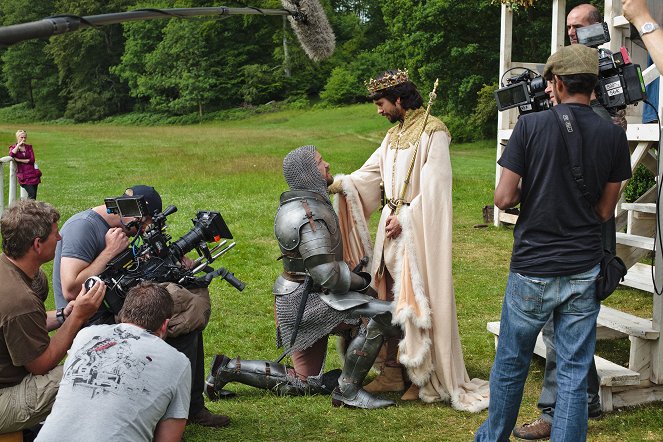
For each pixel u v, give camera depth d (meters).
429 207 4.34
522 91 3.80
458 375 4.43
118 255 3.83
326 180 4.49
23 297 3.20
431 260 4.34
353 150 25.61
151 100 67.00
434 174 4.37
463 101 32.56
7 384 3.27
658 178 4.15
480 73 31.91
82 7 67.31
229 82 64.12
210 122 59.97
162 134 37.81
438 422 4.11
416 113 4.56
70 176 18.36
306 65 61.94
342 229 4.79
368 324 4.28
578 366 3.18
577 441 3.14
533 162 3.17
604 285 3.14
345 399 4.33
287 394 4.56
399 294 4.32
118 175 18.41
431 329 4.35
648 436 3.85
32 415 3.25
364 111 49.88
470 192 14.07
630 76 3.69
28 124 72.50
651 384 4.25
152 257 3.86
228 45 65.56
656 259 4.14
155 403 2.72
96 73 72.31
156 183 16.47
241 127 48.19
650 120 6.07
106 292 3.63
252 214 11.94
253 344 5.66
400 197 4.47
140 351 2.77
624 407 4.22
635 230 6.44
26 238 3.21
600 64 3.70
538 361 4.99
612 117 3.77
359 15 67.50
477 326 5.95
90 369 2.71
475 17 30.55
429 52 32.00
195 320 3.87
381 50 35.19
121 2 67.69
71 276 3.75
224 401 4.47
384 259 4.54
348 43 62.84
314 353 4.61
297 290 4.38
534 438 3.86
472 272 7.88
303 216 4.25
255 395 4.58
